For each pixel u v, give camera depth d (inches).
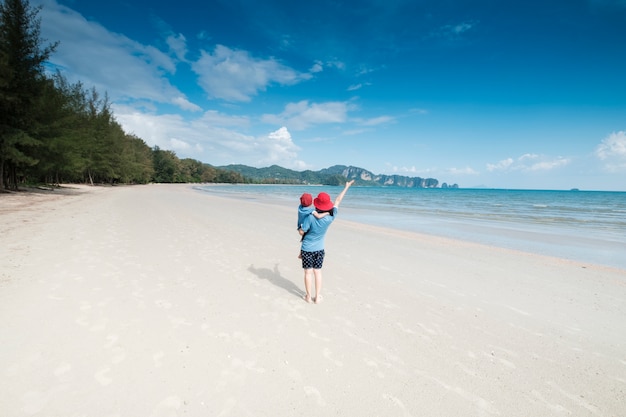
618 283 266.7
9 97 709.3
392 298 214.1
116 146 2021.4
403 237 474.9
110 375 114.1
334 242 412.2
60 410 95.9
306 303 197.0
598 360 145.2
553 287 253.1
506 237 517.3
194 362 126.1
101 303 175.2
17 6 770.2
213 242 360.8
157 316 164.6
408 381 122.4
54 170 1160.8
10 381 107.0
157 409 99.3
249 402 105.4
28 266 226.4
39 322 149.0
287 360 132.3
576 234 555.8
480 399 114.3
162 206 780.6
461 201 1724.9
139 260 264.4
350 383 119.2
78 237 335.0
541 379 128.6
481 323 180.4
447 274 281.3
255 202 1211.2
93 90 1736.0
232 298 197.2
